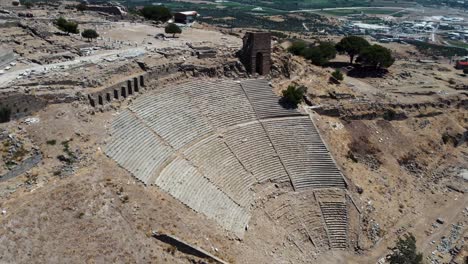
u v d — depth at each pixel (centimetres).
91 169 5012
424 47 19875
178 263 4469
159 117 6456
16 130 5069
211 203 5691
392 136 8481
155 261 4338
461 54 18712
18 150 4825
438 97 10006
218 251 4931
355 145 7812
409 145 8519
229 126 7094
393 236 6556
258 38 8112
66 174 4816
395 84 10775
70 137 5244
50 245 4044
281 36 19312
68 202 4475
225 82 7756
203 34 10462
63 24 9012
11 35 8194
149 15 12425
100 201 4647
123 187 5003
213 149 6519
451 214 7281
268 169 6769
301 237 6206
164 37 9562
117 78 6606
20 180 4578
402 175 7825
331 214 6588
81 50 7656
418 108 9412
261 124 7356
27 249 3944
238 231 5566
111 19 11600
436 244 6500
